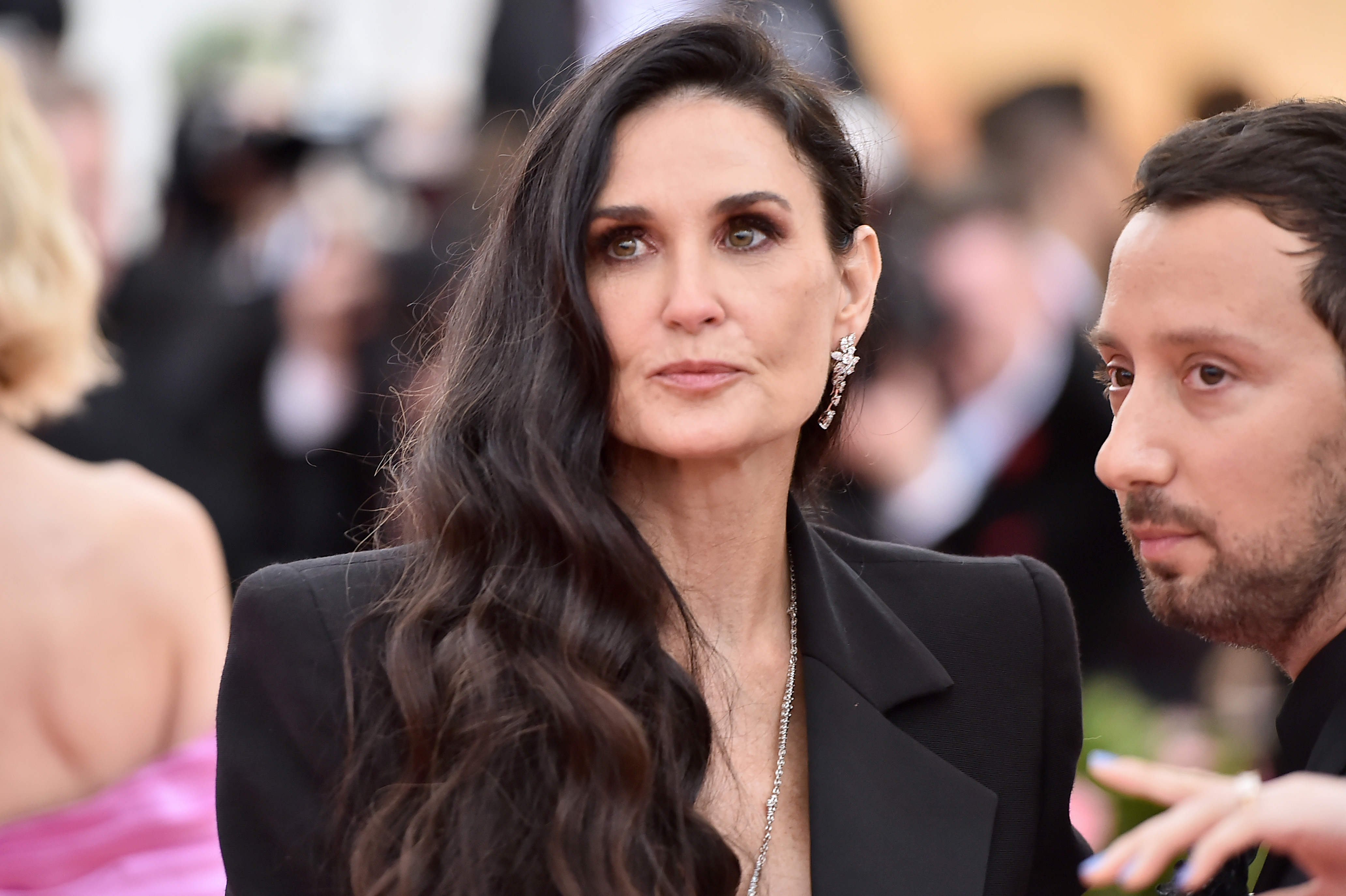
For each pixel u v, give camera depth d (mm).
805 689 4500
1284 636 4020
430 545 4238
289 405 10070
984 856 4375
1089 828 5797
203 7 12148
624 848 3801
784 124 4211
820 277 4219
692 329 4020
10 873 5391
